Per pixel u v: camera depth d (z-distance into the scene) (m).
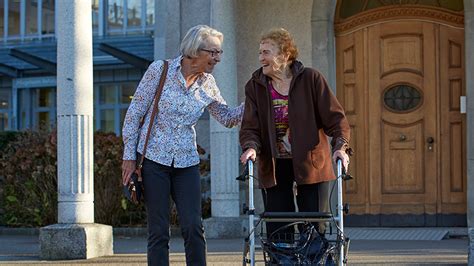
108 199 13.46
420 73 12.99
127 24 21.91
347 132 6.50
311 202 6.71
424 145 12.95
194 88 6.87
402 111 13.03
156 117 6.83
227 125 7.12
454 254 10.02
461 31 12.85
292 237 6.34
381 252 10.26
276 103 6.68
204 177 13.34
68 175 10.36
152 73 6.85
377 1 13.16
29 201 13.91
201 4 13.70
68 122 10.35
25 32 23.66
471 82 12.46
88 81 10.42
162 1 16.22
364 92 13.15
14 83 23.38
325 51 13.04
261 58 6.66
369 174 13.09
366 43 13.16
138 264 9.66
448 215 12.86
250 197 6.11
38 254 10.71
